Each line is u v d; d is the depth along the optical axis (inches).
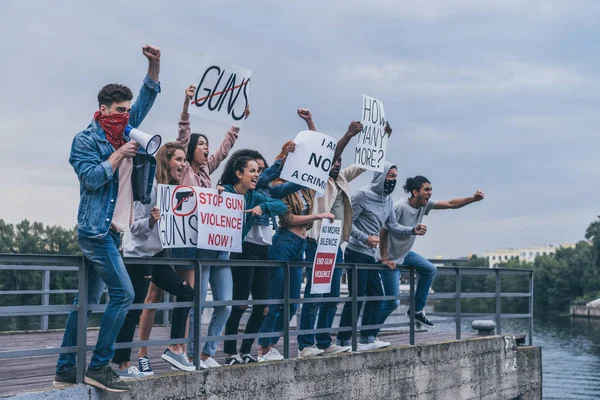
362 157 335.6
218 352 355.9
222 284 280.1
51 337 426.9
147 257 254.4
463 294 423.2
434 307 5162.4
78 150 218.2
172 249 276.2
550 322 3216.0
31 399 215.6
